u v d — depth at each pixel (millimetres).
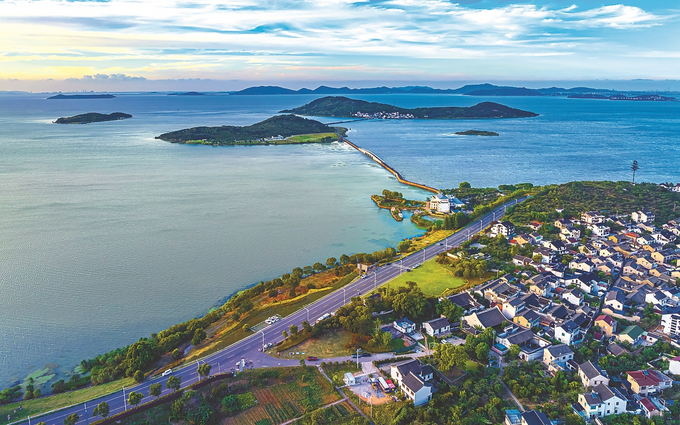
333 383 133125
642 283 190875
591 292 190750
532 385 128500
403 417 119062
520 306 171750
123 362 144875
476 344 148250
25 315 177750
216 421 121125
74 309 182500
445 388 132375
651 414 117188
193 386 131750
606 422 115812
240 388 133000
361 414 122812
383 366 143750
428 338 159625
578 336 156500
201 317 178250
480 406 123500
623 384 129000
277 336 160250
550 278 195375
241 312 177625
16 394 134750
